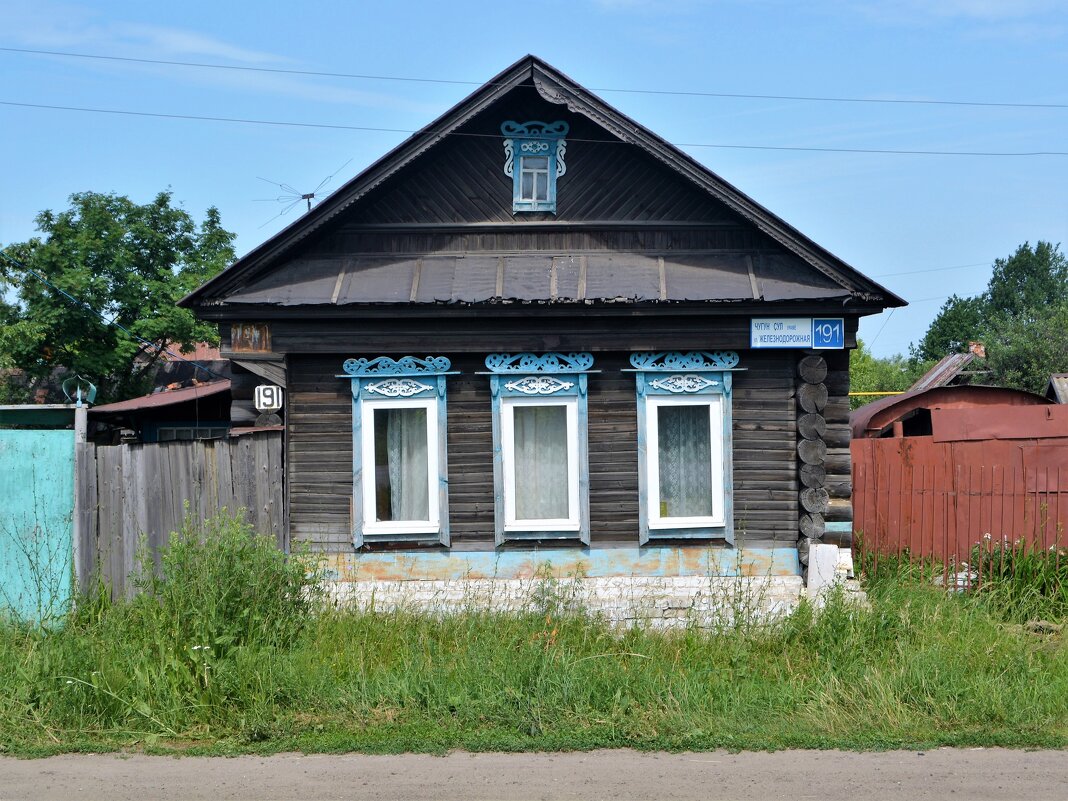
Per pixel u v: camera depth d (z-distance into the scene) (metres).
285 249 10.73
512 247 11.21
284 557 9.02
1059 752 7.08
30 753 7.02
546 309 10.42
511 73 10.82
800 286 10.52
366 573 10.66
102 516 9.94
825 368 10.66
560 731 7.38
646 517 10.66
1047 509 12.23
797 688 8.06
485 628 9.12
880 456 12.77
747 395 10.80
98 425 22.02
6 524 9.80
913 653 8.40
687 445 10.88
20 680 7.80
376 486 10.77
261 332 10.64
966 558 12.42
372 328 10.65
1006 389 16.58
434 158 11.22
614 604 10.12
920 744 7.20
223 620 8.06
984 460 12.52
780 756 7.03
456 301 10.34
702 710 7.70
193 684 7.64
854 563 12.07
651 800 6.19
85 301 26.77
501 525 10.65
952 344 61.00
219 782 6.53
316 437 10.76
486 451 10.75
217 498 10.46
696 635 9.19
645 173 11.21
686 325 10.60
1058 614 10.77
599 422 10.77
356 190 10.79
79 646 8.09
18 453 9.87
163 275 28.09
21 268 26.61
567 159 11.25
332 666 8.24
